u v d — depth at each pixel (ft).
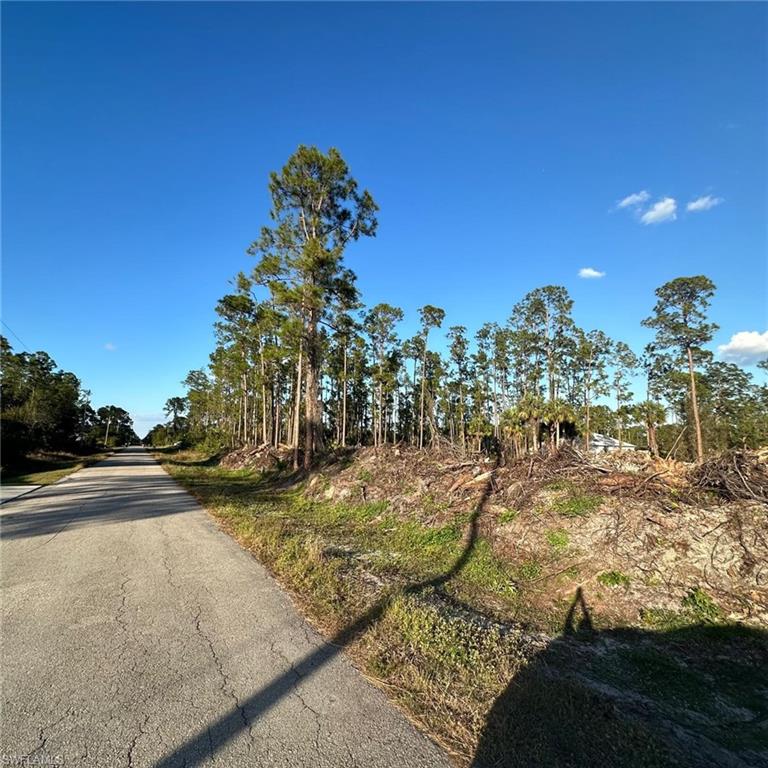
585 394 151.12
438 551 24.18
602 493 21.84
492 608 17.33
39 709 10.09
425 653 12.91
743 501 18.48
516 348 155.43
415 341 155.53
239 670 11.97
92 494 52.01
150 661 12.38
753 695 11.86
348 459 47.91
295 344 66.23
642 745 9.18
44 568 21.43
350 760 8.64
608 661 13.34
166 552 24.77
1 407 142.10
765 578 15.90
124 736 9.21
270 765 8.47
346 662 12.50
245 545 26.58
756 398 145.38
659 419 125.80
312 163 66.90
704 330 117.70
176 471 90.79
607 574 17.62
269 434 130.31
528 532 21.93
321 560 22.13
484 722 9.84
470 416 160.76
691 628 14.87
